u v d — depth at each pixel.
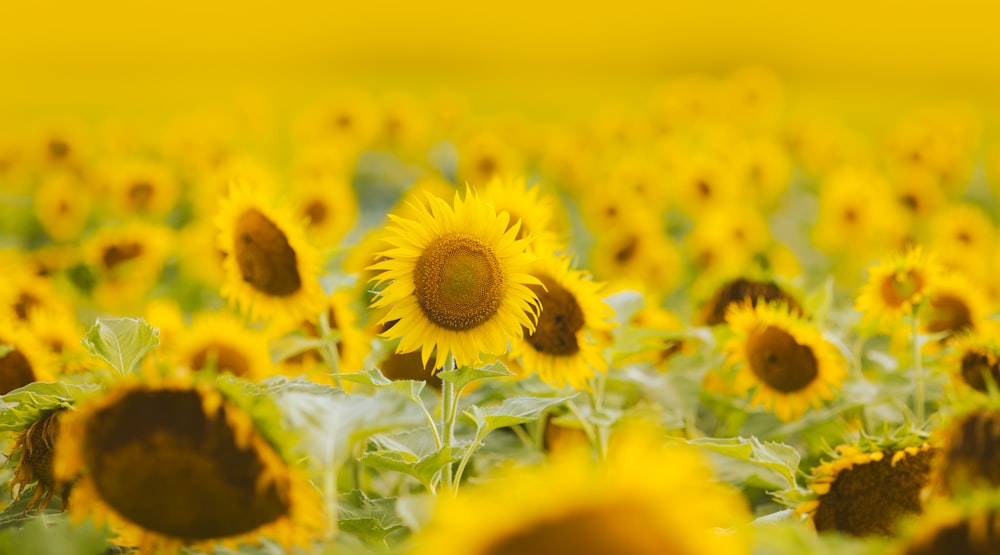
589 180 10.57
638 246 7.09
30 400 3.60
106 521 3.44
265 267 4.00
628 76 25.31
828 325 4.86
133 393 3.29
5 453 3.67
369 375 3.69
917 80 23.06
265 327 4.46
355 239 7.37
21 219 9.33
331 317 4.26
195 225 7.47
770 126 12.82
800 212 10.91
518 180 4.01
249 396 3.28
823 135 11.79
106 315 5.77
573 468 2.59
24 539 3.45
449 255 3.66
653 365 4.66
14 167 10.00
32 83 21.52
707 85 13.17
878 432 4.38
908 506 3.61
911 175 9.00
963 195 11.64
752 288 4.55
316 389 3.46
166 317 4.40
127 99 19.75
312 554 3.33
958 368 3.94
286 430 3.28
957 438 3.42
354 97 10.99
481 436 3.71
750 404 4.31
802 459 4.18
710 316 4.59
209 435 3.27
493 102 19.97
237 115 12.35
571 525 2.50
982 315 4.39
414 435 3.85
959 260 5.48
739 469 4.00
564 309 3.95
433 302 3.66
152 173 8.30
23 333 3.94
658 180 9.50
